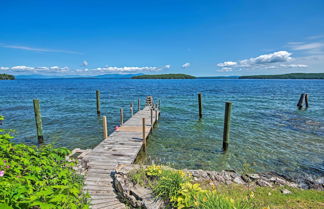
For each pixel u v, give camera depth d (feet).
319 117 51.03
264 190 15.81
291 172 22.67
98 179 17.92
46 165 9.78
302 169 23.41
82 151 25.62
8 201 6.11
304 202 14.07
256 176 18.40
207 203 10.63
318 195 15.26
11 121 46.29
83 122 46.93
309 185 18.34
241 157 27.14
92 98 94.63
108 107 69.10
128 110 64.34
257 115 53.83
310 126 42.32
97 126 43.52
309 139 34.06
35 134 37.17
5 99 85.20
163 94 118.73
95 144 32.45
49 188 7.70
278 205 13.58
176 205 11.80
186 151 29.45
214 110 63.26
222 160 26.30
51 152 11.69
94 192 15.87
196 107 68.85
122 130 35.37
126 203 14.35
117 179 15.92
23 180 7.64
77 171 17.61
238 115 53.88
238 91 136.36
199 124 45.50
